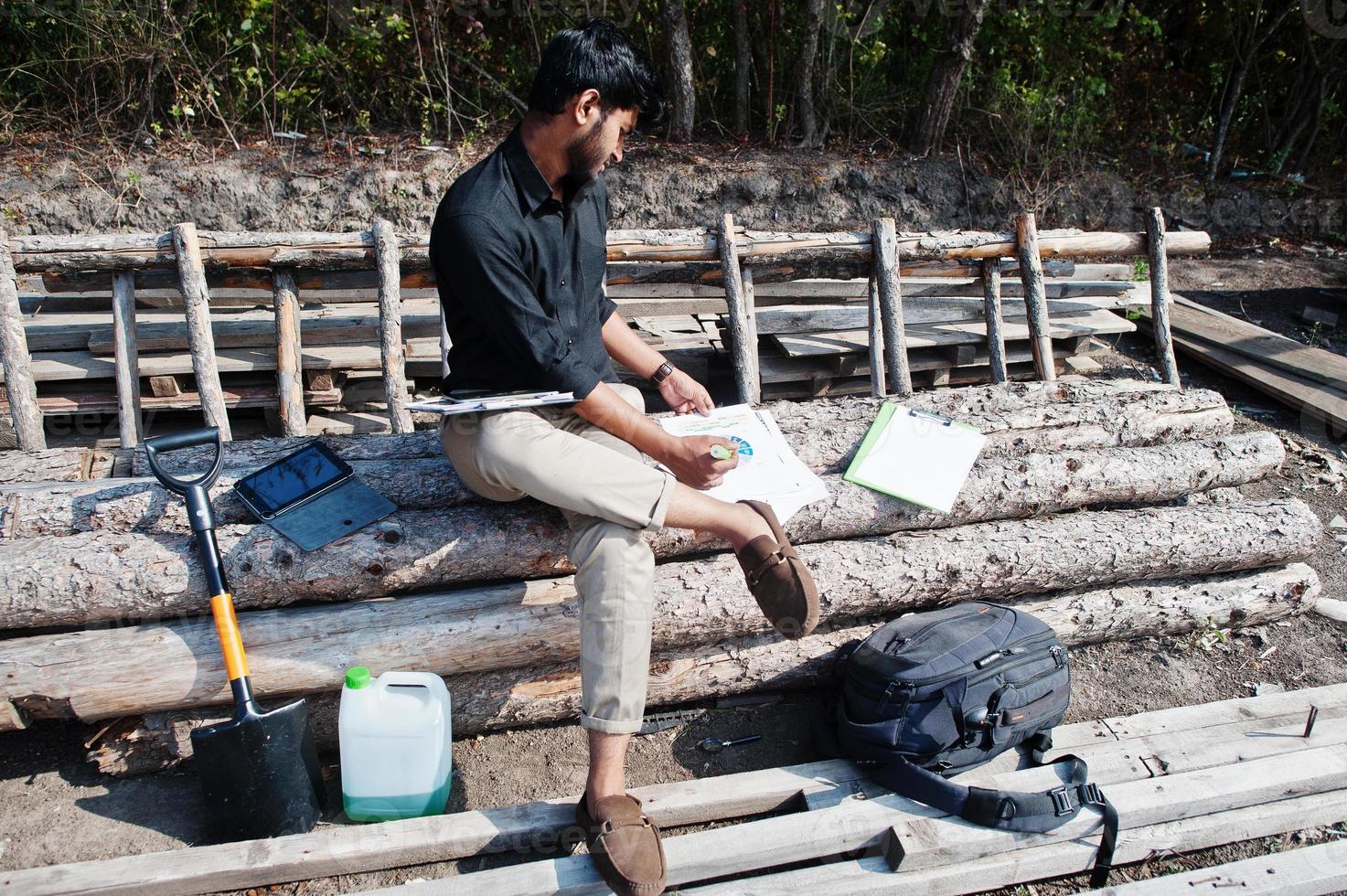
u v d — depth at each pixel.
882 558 2.91
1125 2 7.85
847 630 2.98
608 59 2.14
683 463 2.40
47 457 2.98
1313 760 2.59
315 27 6.78
